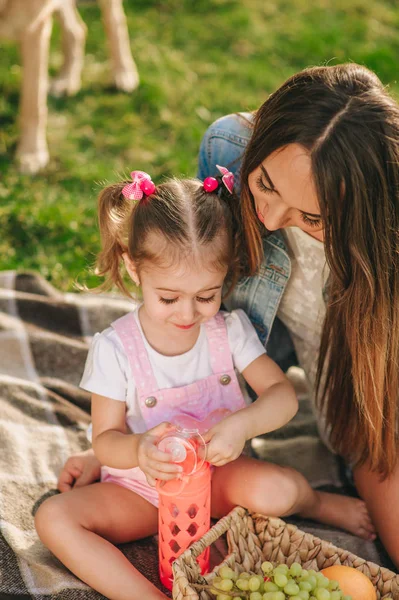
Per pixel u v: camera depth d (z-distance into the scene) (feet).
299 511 6.15
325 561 5.37
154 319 5.66
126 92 12.29
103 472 6.17
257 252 5.88
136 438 5.38
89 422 7.10
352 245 5.11
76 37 11.96
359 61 13.48
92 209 10.06
